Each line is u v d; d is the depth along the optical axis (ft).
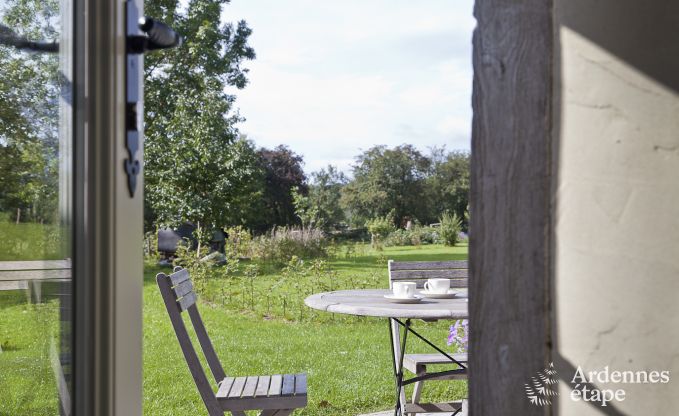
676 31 3.17
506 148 3.94
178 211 45.65
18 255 4.16
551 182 3.85
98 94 3.89
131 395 4.22
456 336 16.10
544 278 3.87
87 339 3.89
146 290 33.01
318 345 20.65
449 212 85.25
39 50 4.11
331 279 30.53
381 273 38.06
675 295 3.21
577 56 3.66
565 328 3.73
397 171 85.10
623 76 3.40
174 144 46.78
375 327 23.95
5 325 4.17
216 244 48.32
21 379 4.15
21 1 4.15
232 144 48.96
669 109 3.21
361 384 15.69
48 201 4.09
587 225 3.60
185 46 53.67
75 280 3.94
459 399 14.08
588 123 3.59
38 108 4.12
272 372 17.03
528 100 3.89
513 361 3.92
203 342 10.21
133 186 4.19
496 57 3.97
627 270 3.41
